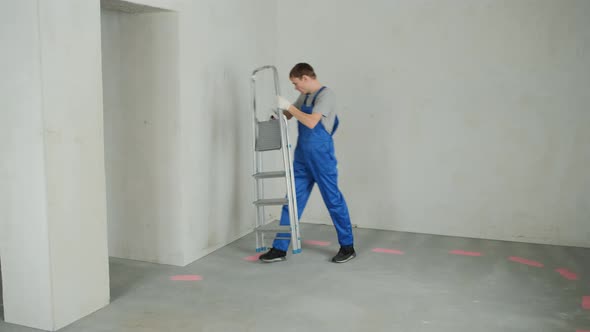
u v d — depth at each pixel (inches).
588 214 165.0
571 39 160.4
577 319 109.4
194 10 144.7
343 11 186.7
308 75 142.6
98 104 112.5
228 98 166.6
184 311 114.2
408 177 185.5
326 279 135.3
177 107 141.1
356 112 189.3
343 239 150.9
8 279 107.2
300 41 195.0
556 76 163.5
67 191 105.5
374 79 185.3
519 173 171.5
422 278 135.9
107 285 117.8
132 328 105.4
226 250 163.3
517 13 165.3
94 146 112.0
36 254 103.3
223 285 131.0
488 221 177.0
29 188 101.9
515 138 170.4
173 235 146.9
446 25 173.8
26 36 97.8
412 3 177.0
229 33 164.9
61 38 102.0
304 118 138.6
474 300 120.4
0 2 99.6
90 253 112.4
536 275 138.5
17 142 101.6
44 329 105.0
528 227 172.4
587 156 163.0
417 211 185.8
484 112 172.9
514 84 168.4
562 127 164.9
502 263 149.5
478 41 170.7
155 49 141.3
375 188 190.4
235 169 173.8
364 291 126.4
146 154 146.6
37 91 98.1
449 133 177.9
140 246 151.8
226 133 166.7
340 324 107.3
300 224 199.9
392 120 184.9
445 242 172.7
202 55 150.0
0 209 105.7
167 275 138.7
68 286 107.0
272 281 133.9
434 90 177.9
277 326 106.3
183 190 144.6
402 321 108.7
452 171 179.3
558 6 160.7
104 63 148.3
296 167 150.6
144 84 143.9
